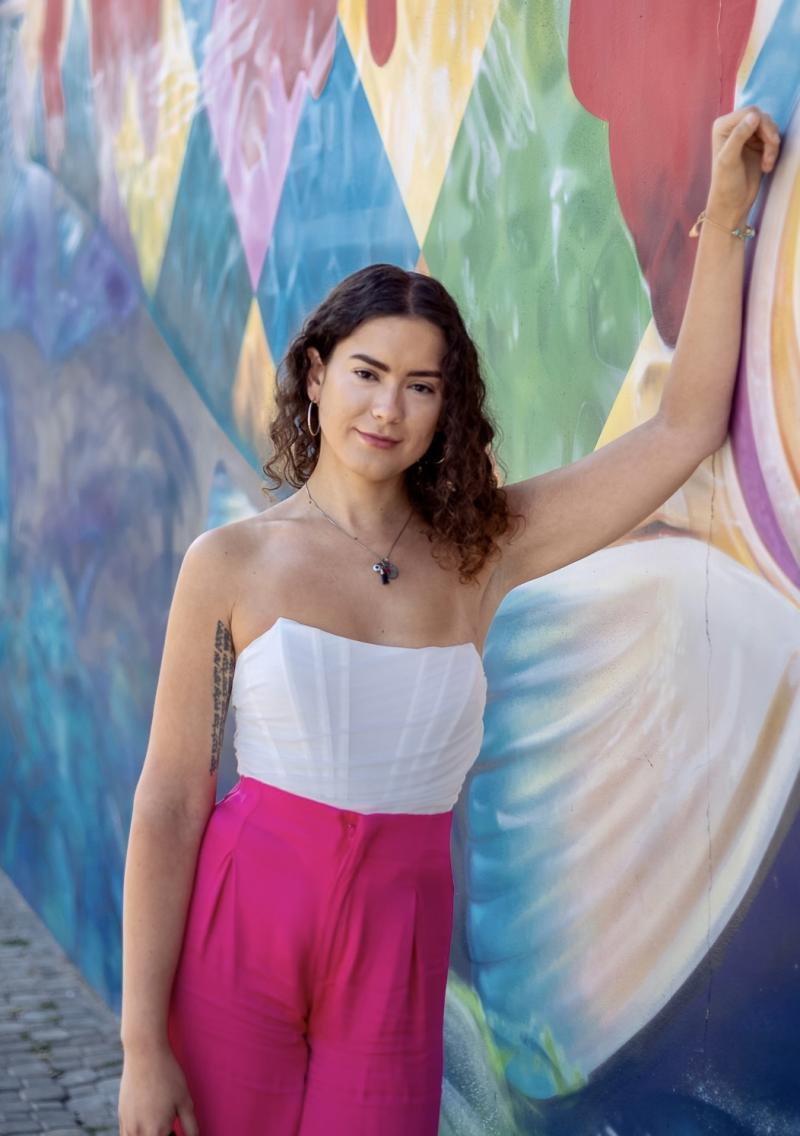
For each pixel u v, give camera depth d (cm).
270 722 183
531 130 243
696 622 206
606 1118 231
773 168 184
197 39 381
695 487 205
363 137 300
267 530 191
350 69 303
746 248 190
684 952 210
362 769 181
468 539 189
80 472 477
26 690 532
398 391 182
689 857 209
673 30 206
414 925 181
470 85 260
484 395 191
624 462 195
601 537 197
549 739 246
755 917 195
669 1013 214
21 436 538
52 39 496
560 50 234
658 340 212
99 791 455
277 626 184
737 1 192
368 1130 180
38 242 516
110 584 450
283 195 335
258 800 185
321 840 180
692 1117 209
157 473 414
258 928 181
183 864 188
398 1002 180
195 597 187
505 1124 264
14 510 546
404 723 183
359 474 185
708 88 199
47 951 488
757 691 194
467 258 264
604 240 225
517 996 258
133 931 185
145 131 420
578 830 237
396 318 181
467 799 276
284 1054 183
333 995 181
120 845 436
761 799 194
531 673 251
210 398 378
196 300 386
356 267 304
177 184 397
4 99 554
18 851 546
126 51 431
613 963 228
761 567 192
